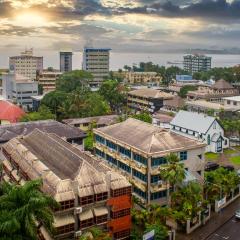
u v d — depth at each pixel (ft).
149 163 255.50
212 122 416.67
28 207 151.84
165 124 479.82
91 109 558.97
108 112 581.53
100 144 321.52
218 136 418.72
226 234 232.32
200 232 234.17
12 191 157.48
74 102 553.64
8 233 148.36
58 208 183.11
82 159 215.10
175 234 228.63
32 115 507.30
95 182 202.39
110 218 207.00
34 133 285.84
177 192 242.58
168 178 235.40
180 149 266.57
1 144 335.88
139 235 215.31
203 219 244.22
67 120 502.38
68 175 209.56
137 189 270.26
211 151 420.36
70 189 195.11
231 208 272.72
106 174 207.51
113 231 207.82
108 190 204.03
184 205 233.14
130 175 278.26
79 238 187.42
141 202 262.47
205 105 584.81
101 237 182.91
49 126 374.02
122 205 209.15
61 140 273.13
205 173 298.56
